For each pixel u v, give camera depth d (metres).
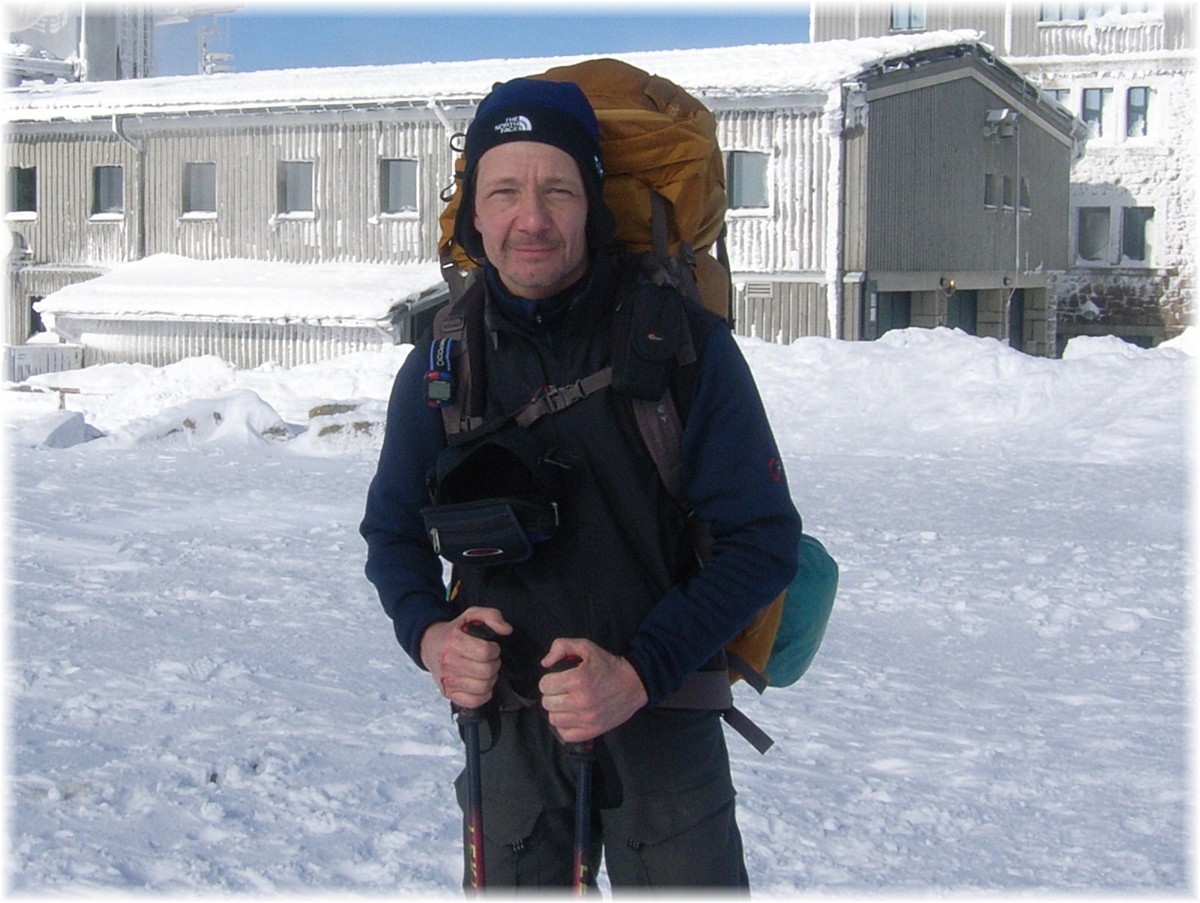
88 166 38.50
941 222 34.16
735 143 31.44
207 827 4.26
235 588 7.86
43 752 4.86
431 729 5.34
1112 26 46.56
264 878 3.90
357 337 32.91
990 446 17.28
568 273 2.70
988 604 8.22
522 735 2.79
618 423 2.69
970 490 13.06
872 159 31.14
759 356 20.61
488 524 2.63
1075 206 47.66
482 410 2.76
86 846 4.04
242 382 22.86
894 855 4.38
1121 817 4.79
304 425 16.77
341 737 5.18
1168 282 46.84
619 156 2.85
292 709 5.52
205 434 15.54
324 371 23.02
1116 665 6.99
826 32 47.12
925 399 18.91
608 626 2.71
